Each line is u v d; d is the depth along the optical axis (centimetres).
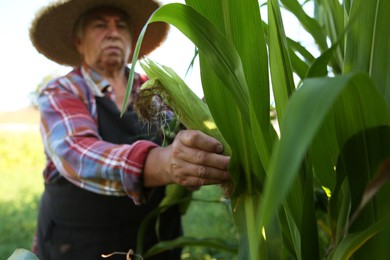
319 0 73
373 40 44
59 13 112
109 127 99
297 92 27
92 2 107
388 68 43
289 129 25
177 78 58
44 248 108
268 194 23
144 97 57
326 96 25
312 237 47
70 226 100
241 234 60
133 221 100
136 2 111
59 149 86
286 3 65
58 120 92
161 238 103
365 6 45
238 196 54
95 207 98
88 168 80
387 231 42
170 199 97
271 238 55
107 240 99
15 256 60
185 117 58
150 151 72
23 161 796
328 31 67
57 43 125
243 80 46
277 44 46
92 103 99
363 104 37
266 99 49
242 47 49
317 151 49
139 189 74
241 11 49
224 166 55
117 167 75
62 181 100
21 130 880
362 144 40
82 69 106
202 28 46
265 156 47
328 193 52
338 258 41
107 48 104
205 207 297
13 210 372
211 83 51
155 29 125
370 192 29
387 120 37
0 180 599
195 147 56
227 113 52
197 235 218
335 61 63
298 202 48
